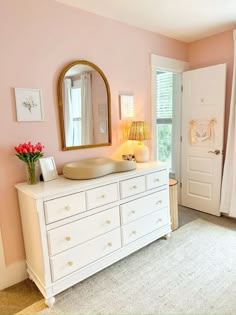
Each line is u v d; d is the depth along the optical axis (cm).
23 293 183
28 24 185
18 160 190
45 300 169
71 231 175
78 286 187
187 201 346
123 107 258
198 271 200
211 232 268
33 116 193
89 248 187
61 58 206
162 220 247
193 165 329
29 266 193
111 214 199
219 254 223
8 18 175
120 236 208
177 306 164
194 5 216
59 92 205
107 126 246
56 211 166
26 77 188
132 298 173
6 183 186
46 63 197
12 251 193
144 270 204
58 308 167
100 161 223
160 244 246
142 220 226
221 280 188
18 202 192
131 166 216
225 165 291
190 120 323
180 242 248
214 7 221
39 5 189
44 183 184
